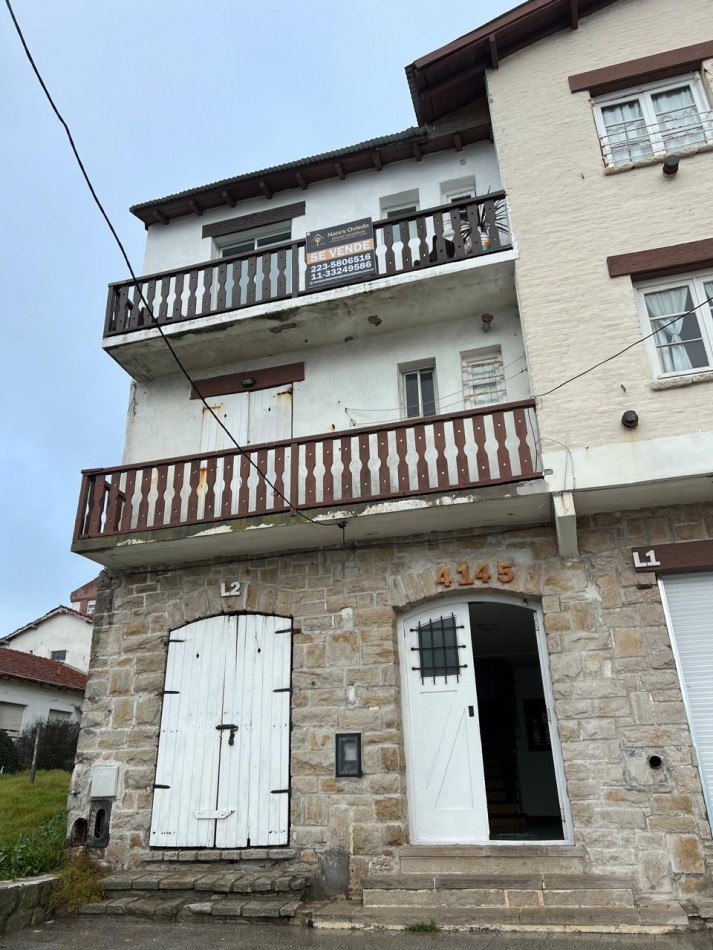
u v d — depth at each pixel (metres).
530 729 12.76
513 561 7.63
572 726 6.82
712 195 7.79
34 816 9.48
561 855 6.38
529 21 9.09
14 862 7.26
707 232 7.64
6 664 20.98
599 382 7.35
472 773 7.33
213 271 10.41
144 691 8.41
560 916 5.84
